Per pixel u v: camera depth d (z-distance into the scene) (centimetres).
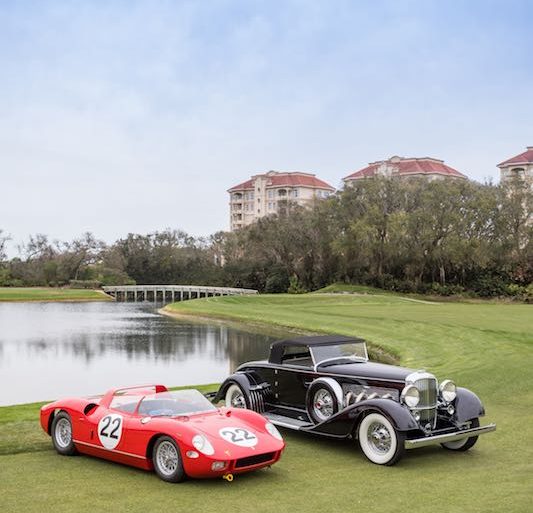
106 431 967
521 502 786
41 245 13862
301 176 14675
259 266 11231
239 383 1250
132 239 14938
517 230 8144
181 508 773
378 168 12912
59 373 2748
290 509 769
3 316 6612
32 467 971
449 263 8569
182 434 873
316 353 1182
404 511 758
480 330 3494
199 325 5259
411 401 1020
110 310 7819
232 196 15562
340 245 8906
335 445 1118
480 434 1073
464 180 8544
